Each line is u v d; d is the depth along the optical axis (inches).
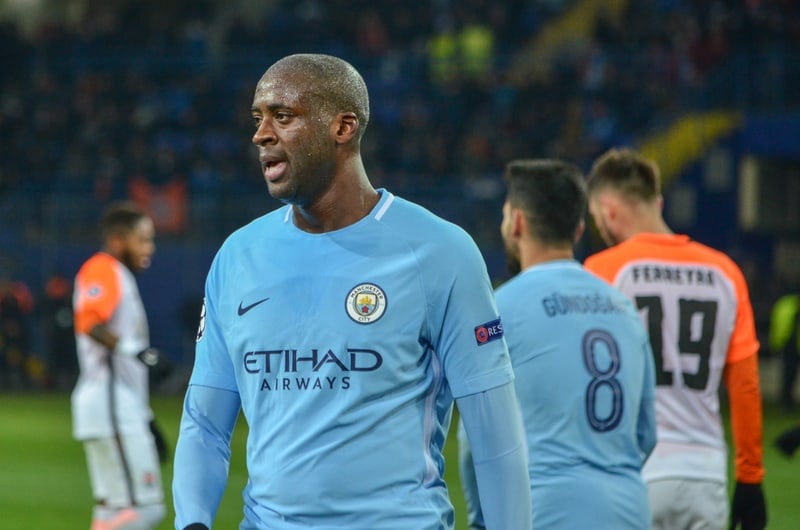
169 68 3265.3
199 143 2883.9
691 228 2578.7
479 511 445.1
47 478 1326.3
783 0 2896.2
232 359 345.7
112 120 3053.6
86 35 3368.6
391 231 335.9
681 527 500.1
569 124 2746.1
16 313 2400.3
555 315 446.9
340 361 326.6
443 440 350.6
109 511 794.8
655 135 2674.7
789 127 2497.5
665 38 2935.5
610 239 533.0
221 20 3531.0
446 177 2694.4
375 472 325.7
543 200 459.2
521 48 3186.5
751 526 507.5
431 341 336.2
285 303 333.4
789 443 566.3
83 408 795.4
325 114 329.4
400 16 3267.7
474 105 2920.8
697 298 506.3
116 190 2630.4
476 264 340.2
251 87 3083.2
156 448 821.9
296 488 327.9
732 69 2667.3
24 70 3339.1
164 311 2507.4
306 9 3376.0
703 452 501.0
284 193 331.3
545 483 436.5
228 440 359.9
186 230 2541.8
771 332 2036.2
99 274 805.9
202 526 338.6
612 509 434.0
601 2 3260.3
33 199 2583.7
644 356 459.5
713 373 504.4
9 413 1983.3
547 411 439.8
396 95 3029.0
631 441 449.1
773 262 2571.4
